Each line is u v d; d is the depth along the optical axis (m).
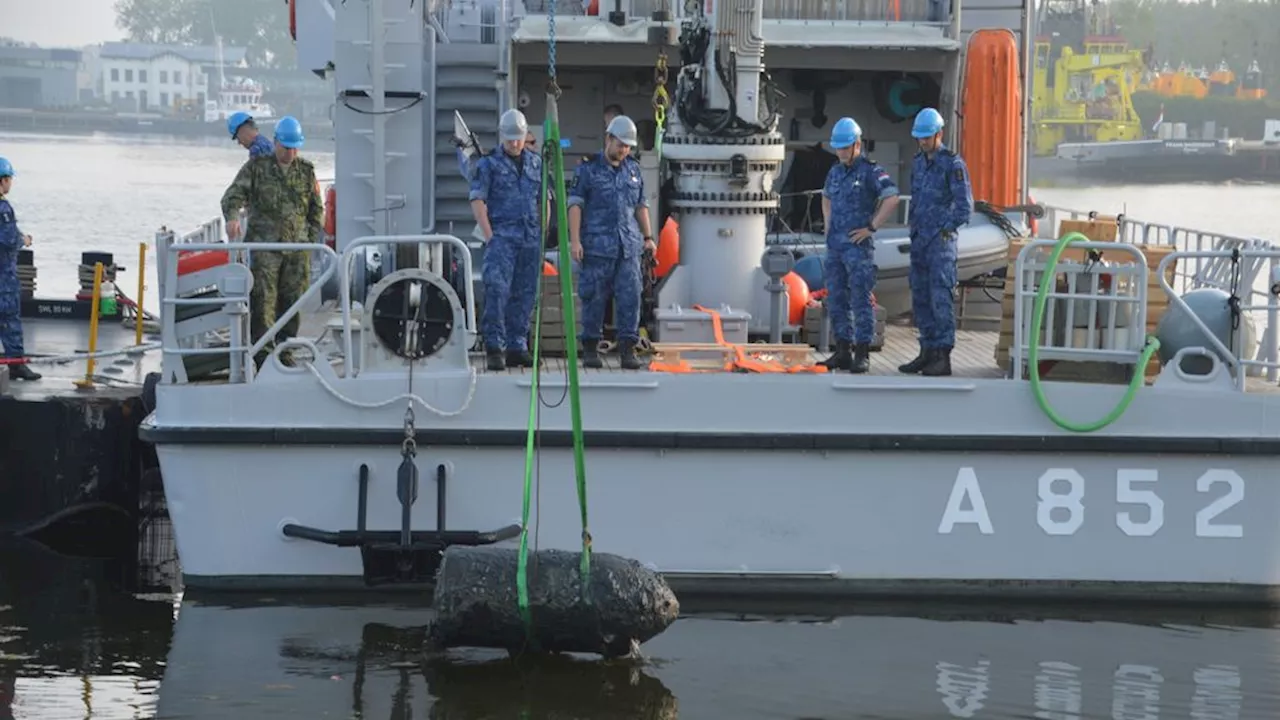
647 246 10.94
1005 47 14.61
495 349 10.40
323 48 15.26
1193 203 51.25
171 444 9.93
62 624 10.24
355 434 9.88
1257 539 10.29
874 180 10.65
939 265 10.42
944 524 10.19
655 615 9.03
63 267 29.16
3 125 112.44
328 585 10.16
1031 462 10.17
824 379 10.02
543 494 10.04
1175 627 10.05
